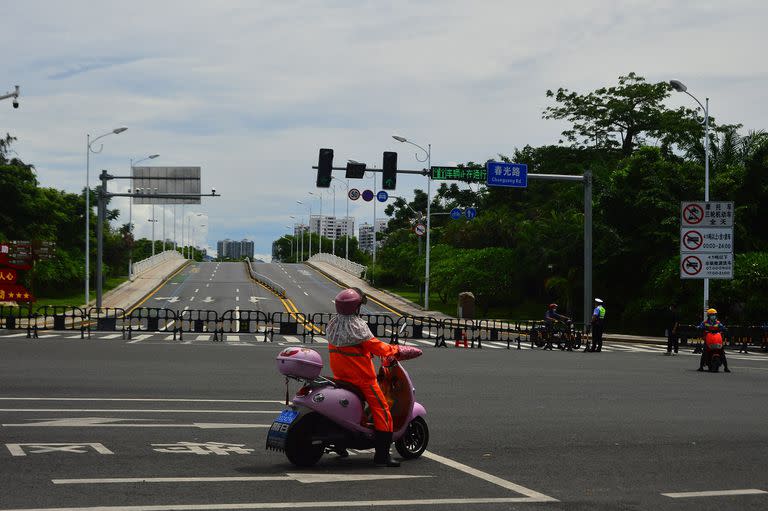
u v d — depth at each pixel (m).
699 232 38.38
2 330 38.16
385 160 37.78
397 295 75.62
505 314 63.19
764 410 14.95
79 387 16.06
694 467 9.27
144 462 8.84
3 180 61.12
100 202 54.47
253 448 9.89
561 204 61.97
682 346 40.16
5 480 7.77
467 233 72.31
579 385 19.02
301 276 97.19
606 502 7.44
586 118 79.00
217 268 110.19
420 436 9.66
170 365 21.70
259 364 22.56
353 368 8.91
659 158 51.97
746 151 49.94
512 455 9.84
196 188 62.81
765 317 43.16
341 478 8.27
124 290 71.31
